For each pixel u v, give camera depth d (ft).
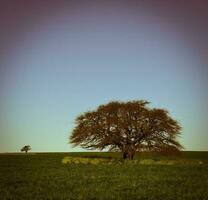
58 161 287.48
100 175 169.17
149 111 250.37
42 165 232.94
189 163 244.42
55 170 194.59
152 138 250.37
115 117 249.75
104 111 252.42
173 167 210.18
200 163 247.09
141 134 249.14
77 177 161.89
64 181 148.66
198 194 119.85
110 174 173.78
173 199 112.47
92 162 245.65
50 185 137.80
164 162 242.78
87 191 125.18
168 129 247.70
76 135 254.47
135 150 251.39
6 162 274.36
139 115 249.75
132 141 250.98
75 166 219.82
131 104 251.19
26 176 165.89
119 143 251.60
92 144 253.85
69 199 111.96
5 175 170.40
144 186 136.56
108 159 249.55
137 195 118.83
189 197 115.24
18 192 123.34
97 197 115.14
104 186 135.85
